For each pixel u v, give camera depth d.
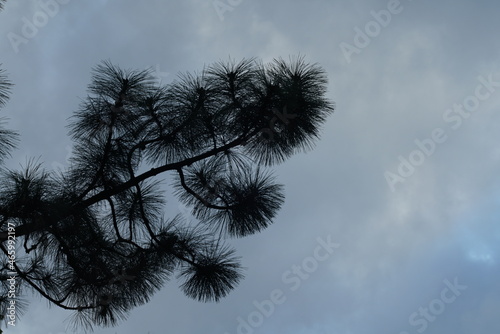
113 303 6.59
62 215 5.73
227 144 6.70
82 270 6.29
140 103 6.61
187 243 6.82
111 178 6.72
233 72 6.34
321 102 6.39
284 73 6.31
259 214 6.90
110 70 6.63
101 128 6.78
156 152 6.79
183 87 6.52
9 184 5.66
